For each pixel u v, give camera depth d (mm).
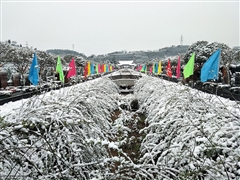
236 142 3020
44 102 4707
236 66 22438
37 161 3100
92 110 6078
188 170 2963
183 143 3332
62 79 9352
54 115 3635
